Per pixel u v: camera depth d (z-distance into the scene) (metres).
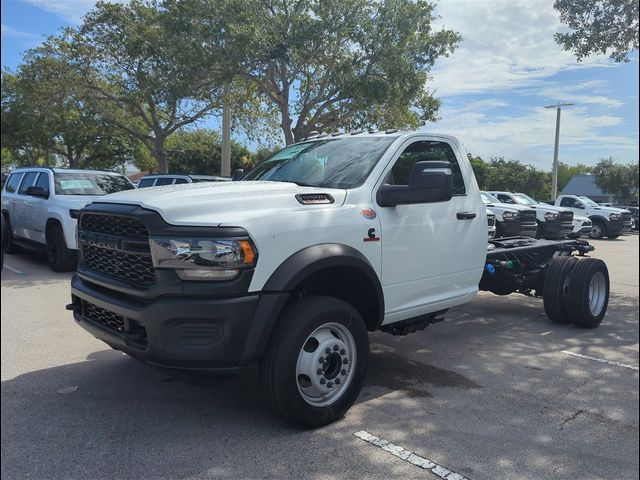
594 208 26.34
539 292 7.24
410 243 4.51
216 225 3.35
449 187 4.11
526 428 3.89
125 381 4.60
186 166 43.84
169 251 3.30
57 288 8.67
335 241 3.84
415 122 18.73
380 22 15.48
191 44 15.24
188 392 4.38
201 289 3.30
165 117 25.30
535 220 16.95
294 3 15.42
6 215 12.37
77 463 3.25
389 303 4.39
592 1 10.48
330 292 4.18
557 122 39.28
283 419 3.72
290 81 16.33
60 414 3.93
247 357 3.38
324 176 4.55
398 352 5.70
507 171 68.44
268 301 3.41
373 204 4.26
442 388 4.66
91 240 3.99
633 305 8.57
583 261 6.78
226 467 3.24
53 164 46.97
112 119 24.77
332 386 3.81
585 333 6.61
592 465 3.39
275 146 24.62
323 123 17.98
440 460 3.39
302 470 3.22
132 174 54.09
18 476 3.10
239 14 14.73
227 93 18.58
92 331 3.93
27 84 23.94
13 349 5.44
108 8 20.66
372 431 3.77
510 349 5.86
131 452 3.40
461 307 8.05
